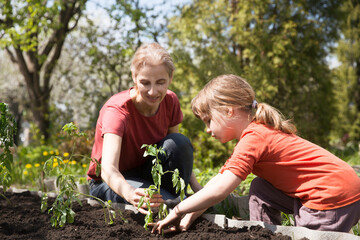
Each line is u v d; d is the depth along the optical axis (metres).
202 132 6.66
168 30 8.89
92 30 9.55
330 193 1.67
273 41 7.87
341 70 11.52
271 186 1.92
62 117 10.36
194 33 7.79
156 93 1.98
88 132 6.64
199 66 7.64
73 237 1.77
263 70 7.65
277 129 1.81
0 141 2.07
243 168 1.71
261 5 7.83
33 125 9.82
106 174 1.97
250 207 1.99
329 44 9.36
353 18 10.99
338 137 10.77
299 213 1.78
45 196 1.89
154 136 2.34
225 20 7.88
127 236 1.80
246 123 1.89
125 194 1.90
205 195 1.70
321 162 1.73
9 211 2.29
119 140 2.08
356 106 11.33
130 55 8.92
